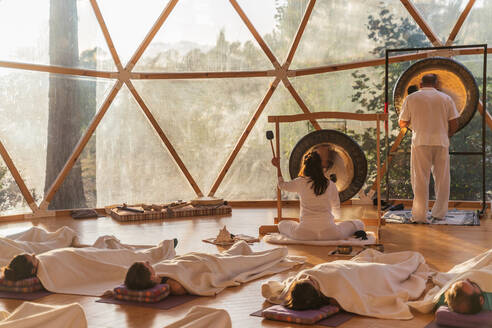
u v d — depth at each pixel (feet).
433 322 10.69
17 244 16.34
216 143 30.63
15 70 26.89
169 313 11.87
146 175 30.07
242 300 12.76
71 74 28.12
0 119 26.66
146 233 22.49
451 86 25.40
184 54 30.12
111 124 29.30
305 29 29.68
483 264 13.24
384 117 20.40
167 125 30.19
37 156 27.68
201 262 13.85
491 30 27.84
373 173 29.76
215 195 30.78
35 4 27.17
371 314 11.37
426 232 21.59
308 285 11.48
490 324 10.10
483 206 25.57
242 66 30.19
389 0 28.84
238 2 29.84
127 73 29.27
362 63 29.25
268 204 30.50
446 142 23.54
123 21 29.48
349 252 17.75
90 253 14.61
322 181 19.75
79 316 9.64
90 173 28.78
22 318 9.37
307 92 29.99
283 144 30.37
